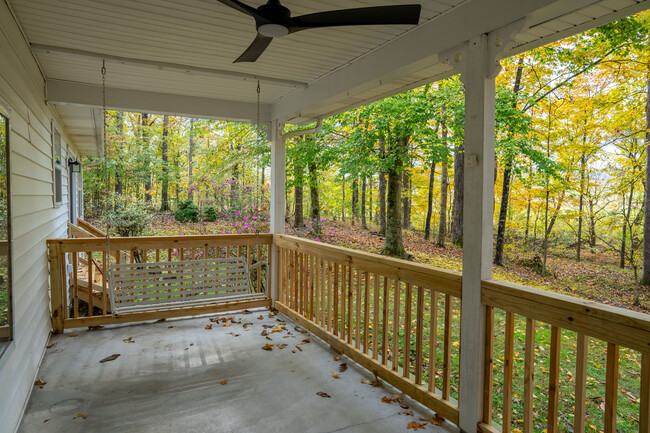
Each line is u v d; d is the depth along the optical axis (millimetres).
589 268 8469
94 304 5375
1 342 2143
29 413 2555
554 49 8023
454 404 2553
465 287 2336
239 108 5105
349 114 9406
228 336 4023
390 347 4984
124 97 4512
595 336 1679
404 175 12820
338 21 1986
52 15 2639
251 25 2807
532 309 1960
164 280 4293
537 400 3598
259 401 2750
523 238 9734
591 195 8305
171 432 2371
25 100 2932
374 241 12086
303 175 10750
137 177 16703
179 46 3221
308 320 4191
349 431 2398
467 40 2355
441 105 8508
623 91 7590
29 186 3002
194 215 12633
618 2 2031
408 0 2379
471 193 2301
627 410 3414
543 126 8656
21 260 2635
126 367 3270
